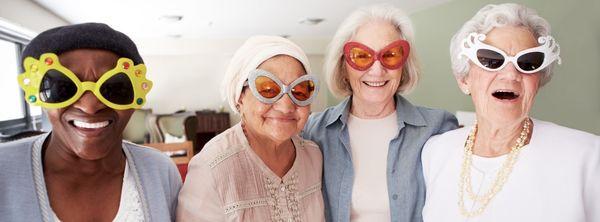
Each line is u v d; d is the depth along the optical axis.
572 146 0.94
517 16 0.97
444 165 1.17
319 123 1.45
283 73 1.00
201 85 7.45
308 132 1.44
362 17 1.32
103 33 0.74
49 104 0.72
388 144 1.35
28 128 4.04
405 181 1.27
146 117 5.45
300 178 1.14
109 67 0.76
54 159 0.79
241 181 1.02
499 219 0.97
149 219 0.88
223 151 1.05
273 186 1.07
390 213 1.25
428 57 4.98
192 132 5.70
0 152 0.76
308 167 1.20
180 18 4.86
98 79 0.74
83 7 4.06
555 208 0.90
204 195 0.99
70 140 0.75
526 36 0.97
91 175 0.82
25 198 0.74
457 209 1.07
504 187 0.99
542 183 0.94
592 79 2.89
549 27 0.97
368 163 1.32
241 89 1.03
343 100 1.50
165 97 7.31
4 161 0.75
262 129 1.03
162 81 7.27
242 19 5.06
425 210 1.20
